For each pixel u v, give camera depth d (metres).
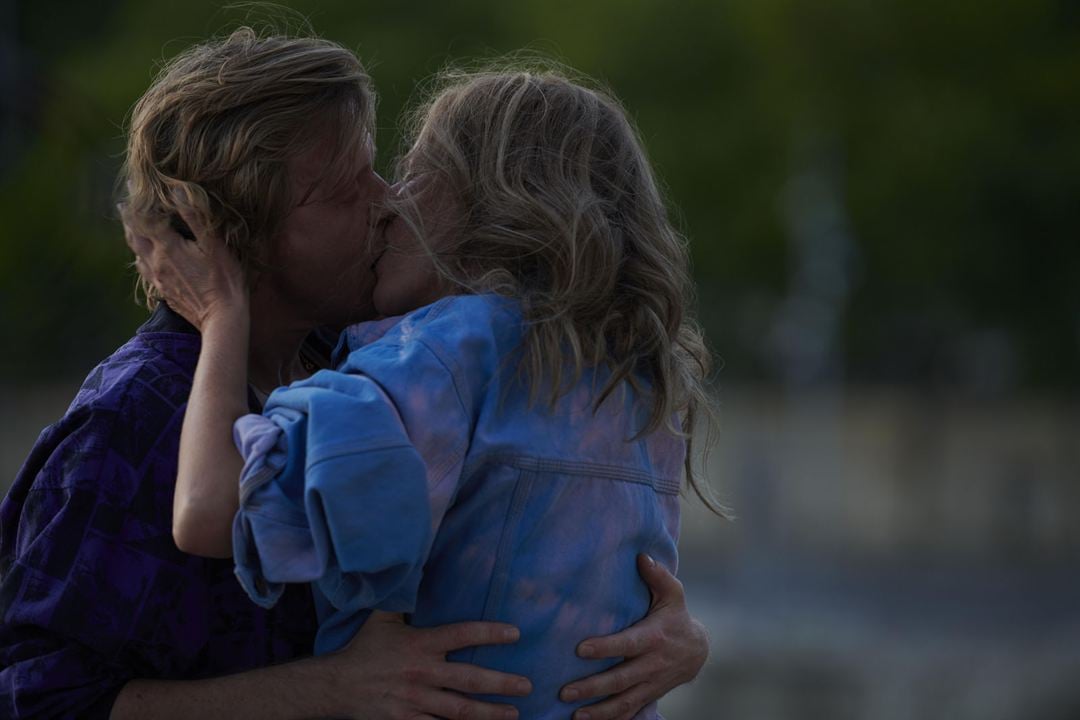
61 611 4.61
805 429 50.06
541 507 4.61
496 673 4.61
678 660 4.94
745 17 44.91
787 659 31.98
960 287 49.09
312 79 5.03
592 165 4.95
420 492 4.20
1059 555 49.69
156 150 4.99
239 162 4.90
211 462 4.45
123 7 57.81
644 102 46.47
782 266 49.28
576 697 4.71
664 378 4.89
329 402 4.23
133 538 4.73
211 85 4.94
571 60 46.47
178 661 4.78
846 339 55.22
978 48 43.25
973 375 55.44
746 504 46.00
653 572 4.94
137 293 5.81
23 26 59.12
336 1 48.28
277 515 4.20
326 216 5.11
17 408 45.88
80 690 4.65
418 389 4.41
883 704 30.23
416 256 5.05
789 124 45.25
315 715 4.61
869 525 50.91
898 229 46.31
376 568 4.11
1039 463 51.28
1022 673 31.09
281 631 4.96
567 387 4.70
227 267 4.95
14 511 4.97
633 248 4.97
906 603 39.28
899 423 51.78
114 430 4.80
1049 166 44.47
